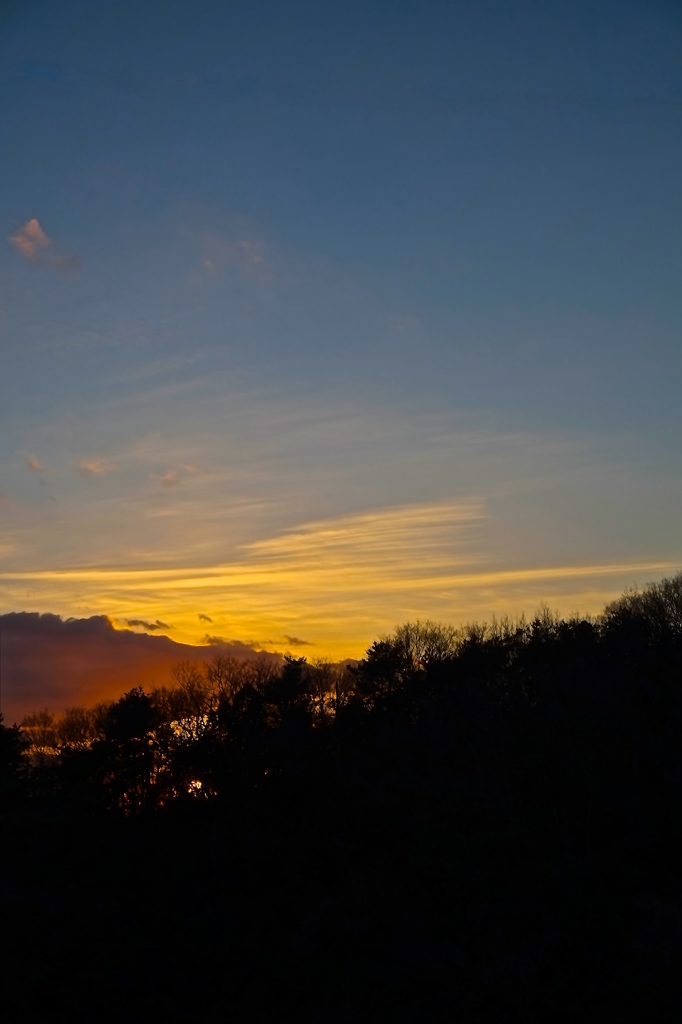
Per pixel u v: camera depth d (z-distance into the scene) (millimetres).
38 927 36156
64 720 67188
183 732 54750
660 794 36562
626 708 40375
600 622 77625
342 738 51188
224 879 41906
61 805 43875
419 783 41812
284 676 57188
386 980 33250
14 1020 33438
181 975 36844
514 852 36656
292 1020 33594
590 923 33531
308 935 36125
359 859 42281
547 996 31062
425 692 53500
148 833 45125
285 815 46625
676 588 72250
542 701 43188
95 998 35688
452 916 35469
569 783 39156
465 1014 31234
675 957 27906
